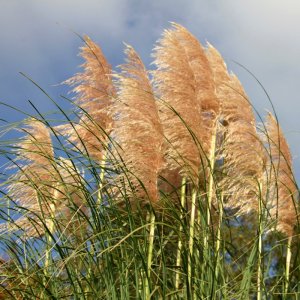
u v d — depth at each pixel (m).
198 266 4.21
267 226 4.40
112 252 4.18
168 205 4.41
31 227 4.31
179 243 4.29
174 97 4.67
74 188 4.37
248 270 4.21
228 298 4.12
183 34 4.93
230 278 4.33
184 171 4.60
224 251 4.27
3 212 4.23
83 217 4.23
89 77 4.94
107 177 4.34
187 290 4.10
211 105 4.81
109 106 4.79
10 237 4.23
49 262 4.20
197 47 4.90
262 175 4.64
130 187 4.27
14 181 4.31
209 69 4.87
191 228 4.32
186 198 4.57
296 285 4.32
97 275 4.16
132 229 4.16
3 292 4.12
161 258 4.17
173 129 4.60
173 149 4.50
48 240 4.24
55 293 4.10
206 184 4.54
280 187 4.62
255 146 4.65
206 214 4.41
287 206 4.59
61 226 4.31
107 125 4.82
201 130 4.65
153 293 4.13
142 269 4.16
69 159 4.30
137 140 4.43
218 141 4.79
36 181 4.35
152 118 4.48
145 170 4.38
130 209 4.23
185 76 4.70
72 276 4.14
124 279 4.10
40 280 4.16
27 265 4.22
